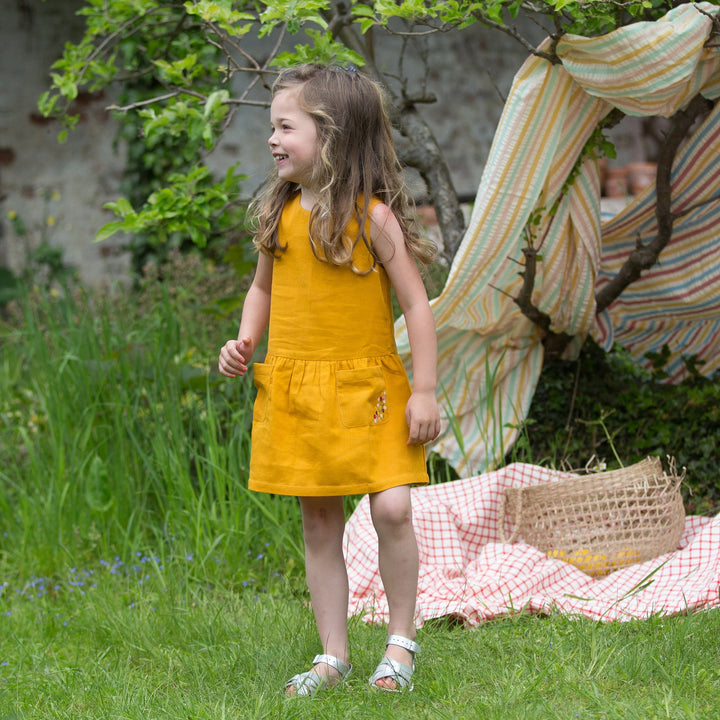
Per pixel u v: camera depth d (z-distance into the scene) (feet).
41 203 44.52
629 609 15.25
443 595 16.52
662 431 21.50
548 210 19.31
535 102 17.92
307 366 12.42
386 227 12.41
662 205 19.65
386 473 12.25
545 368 23.44
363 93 12.47
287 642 14.57
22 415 26.53
